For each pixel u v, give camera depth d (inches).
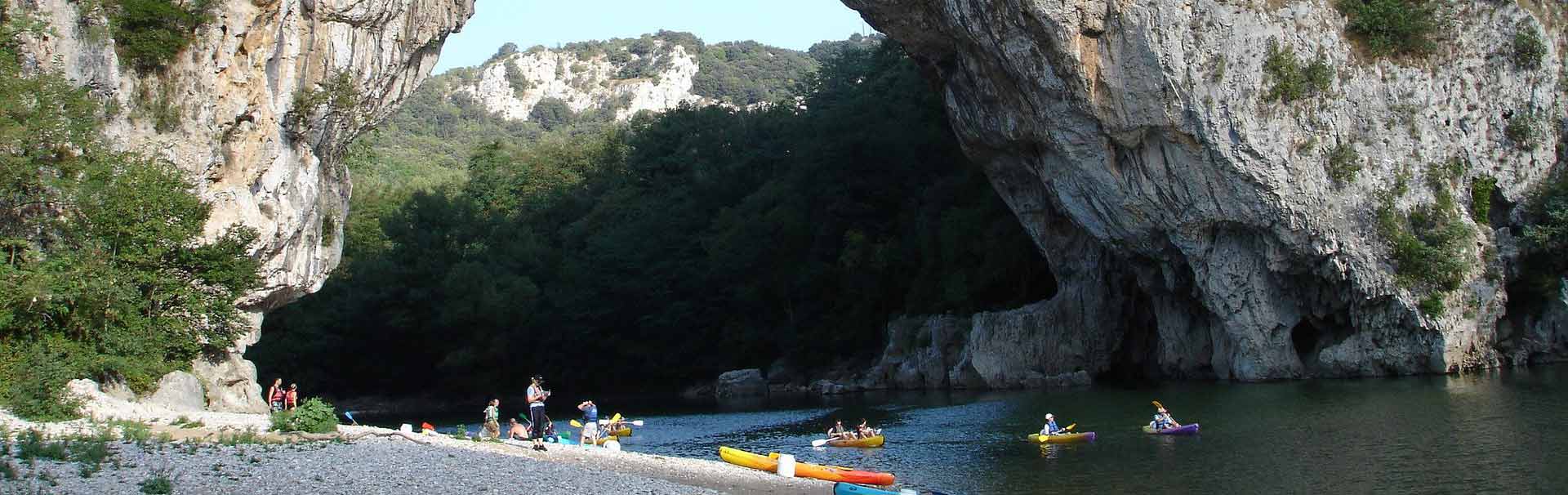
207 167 1202.0
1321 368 1697.8
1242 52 1582.2
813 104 3472.0
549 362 2839.6
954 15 1692.9
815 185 2770.7
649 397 2682.1
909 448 1197.7
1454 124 1635.1
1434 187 1614.2
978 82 1790.1
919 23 1771.7
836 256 2711.6
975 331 2085.4
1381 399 1328.7
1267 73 1593.3
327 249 1497.3
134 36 1155.3
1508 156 1641.2
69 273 995.9
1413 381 1509.6
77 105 1048.2
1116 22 1595.7
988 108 1817.2
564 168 4234.7
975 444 1199.6
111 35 1135.6
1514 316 1663.4
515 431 1120.2
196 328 1135.0
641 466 913.5
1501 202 1651.1
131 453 695.7
